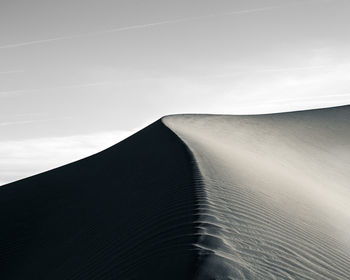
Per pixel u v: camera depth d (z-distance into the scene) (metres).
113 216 9.81
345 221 9.75
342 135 32.97
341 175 21.28
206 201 6.93
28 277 9.27
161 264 4.67
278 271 4.64
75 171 22.92
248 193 8.41
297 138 30.11
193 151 12.80
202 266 4.20
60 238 11.41
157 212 7.39
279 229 6.51
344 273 5.61
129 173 14.88
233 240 5.21
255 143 25.14
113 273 5.48
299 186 12.59
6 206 19.55
